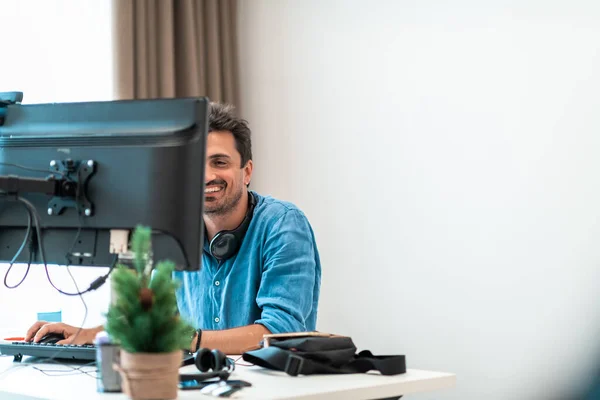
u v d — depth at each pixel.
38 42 3.00
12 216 1.57
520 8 2.76
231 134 2.04
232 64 3.55
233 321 2.03
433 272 2.97
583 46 2.59
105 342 1.29
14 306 2.88
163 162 1.43
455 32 2.94
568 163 2.62
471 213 2.87
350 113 3.25
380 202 3.14
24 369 1.58
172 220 1.42
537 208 2.69
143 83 3.12
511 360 2.73
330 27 3.33
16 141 1.56
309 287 1.97
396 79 3.11
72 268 2.98
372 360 1.48
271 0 3.53
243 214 2.07
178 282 1.21
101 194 1.47
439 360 2.94
